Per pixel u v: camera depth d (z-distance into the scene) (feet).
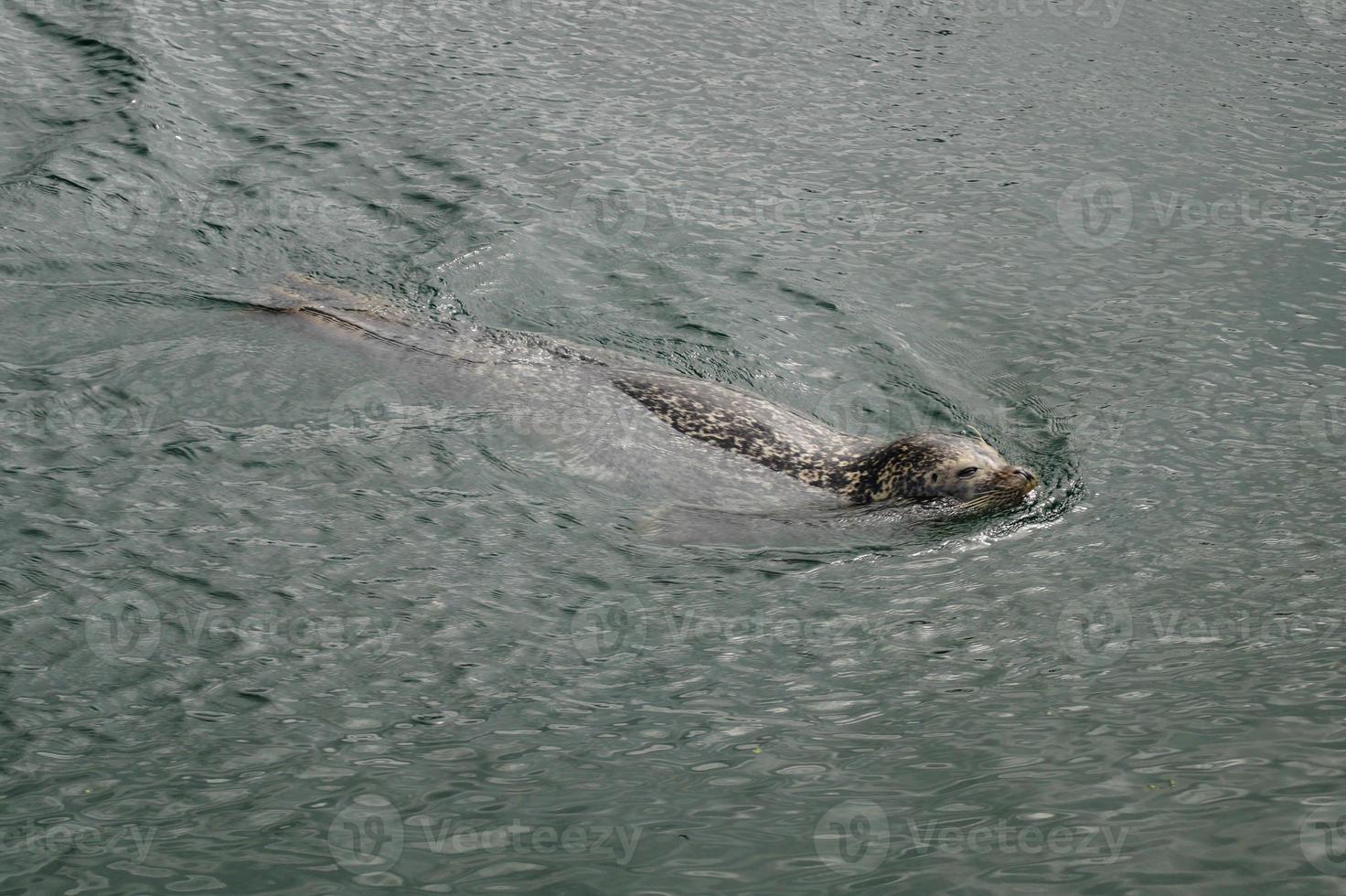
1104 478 29.86
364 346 33.06
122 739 20.40
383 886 16.97
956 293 38.70
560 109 48.08
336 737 20.62
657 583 25.53
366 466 28.60
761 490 29.04
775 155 46.19
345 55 50.37
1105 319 37.52
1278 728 20.30
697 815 18.56
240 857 17.58
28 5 50.14
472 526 27.02
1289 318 37.40
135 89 44.78
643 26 55.88
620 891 16.79
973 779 19.30
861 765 19.84
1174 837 17.46
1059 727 20.76
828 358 35.19
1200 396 33.55
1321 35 58.34
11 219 37.17
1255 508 28.40
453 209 40.60
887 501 28.84
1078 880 16.65
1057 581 25.77
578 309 36.42
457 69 50.37
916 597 25.25
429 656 22.89
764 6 58.90
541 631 23.81
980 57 55.31
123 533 25.81
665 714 21.39
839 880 16.92
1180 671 22.39
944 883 16.72
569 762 20.02
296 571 25.14
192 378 31.22
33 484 27.02
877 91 51.70
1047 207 43.73
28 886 16.90
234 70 48.08
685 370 33.81
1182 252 41.19
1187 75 53.93
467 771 19.75
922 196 44.16
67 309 33.63
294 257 37.37
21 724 20.61
